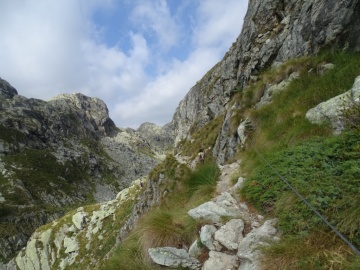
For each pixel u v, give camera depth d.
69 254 69.31
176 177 29.67
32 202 164.62
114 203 76.88
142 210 39.28
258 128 14.11
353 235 4.66
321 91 11.66
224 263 5.93
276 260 5.06
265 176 8.23
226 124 20.69
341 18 13.94
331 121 9.23
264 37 26.05
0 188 166.25
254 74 24.80
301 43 17.80
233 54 40.75
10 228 134.00
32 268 75.62
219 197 9.15
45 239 78.62
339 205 5.23
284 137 10.98
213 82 62.47
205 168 12.45
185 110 102.94
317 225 5.30
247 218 7.33
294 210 6.01
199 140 35.03
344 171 6.00
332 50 14.38
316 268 4.54
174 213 8.70
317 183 6.21
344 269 4.25
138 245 7.75
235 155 15.27
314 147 8.05
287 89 14.73
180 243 7.36
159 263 6.64
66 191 196.00
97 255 61.25
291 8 23.73
